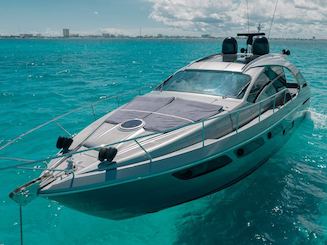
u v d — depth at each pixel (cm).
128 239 588
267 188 734
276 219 628
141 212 607
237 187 739
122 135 595
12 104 1509
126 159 537
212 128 629
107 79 2478
